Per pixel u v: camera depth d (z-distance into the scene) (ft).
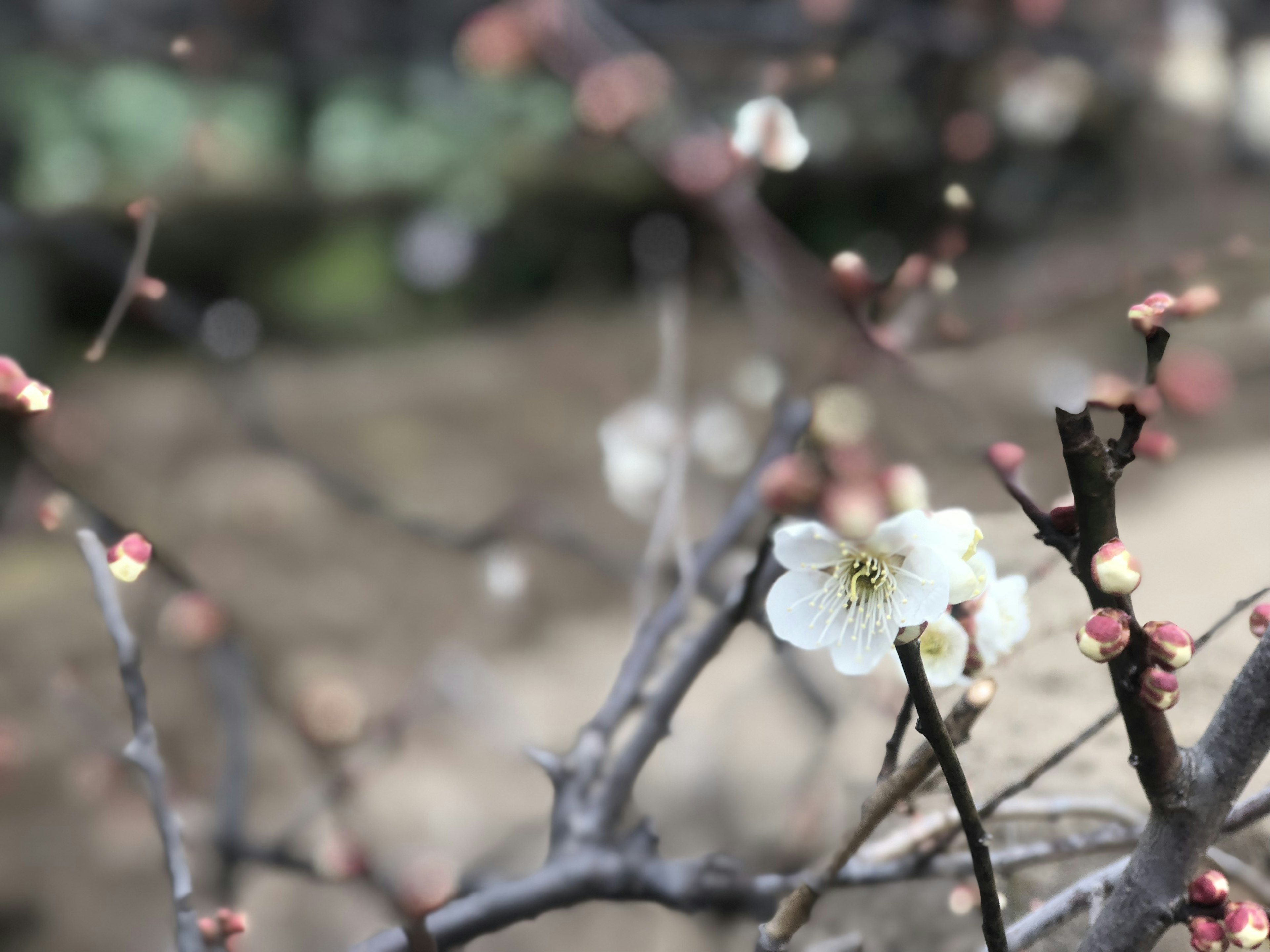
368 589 5.95
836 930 1.77
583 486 7.32
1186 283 2.60
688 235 3.06
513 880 1.65
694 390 6.83
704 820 2.48
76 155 10.25
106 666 4.69
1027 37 5.93
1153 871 1.28
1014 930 1.41
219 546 6.52
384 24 12.72
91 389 9.07
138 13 11.49
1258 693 1.27
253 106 11.12
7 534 3.15
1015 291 5.67
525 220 11.12
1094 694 1.75
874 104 8.75
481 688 3.69
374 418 8.82
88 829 4.06
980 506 1.80
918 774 1.27
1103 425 2.45
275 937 3.16
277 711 2.05
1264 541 2.52
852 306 1.85
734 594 1.73
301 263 10.86
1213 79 9.41
